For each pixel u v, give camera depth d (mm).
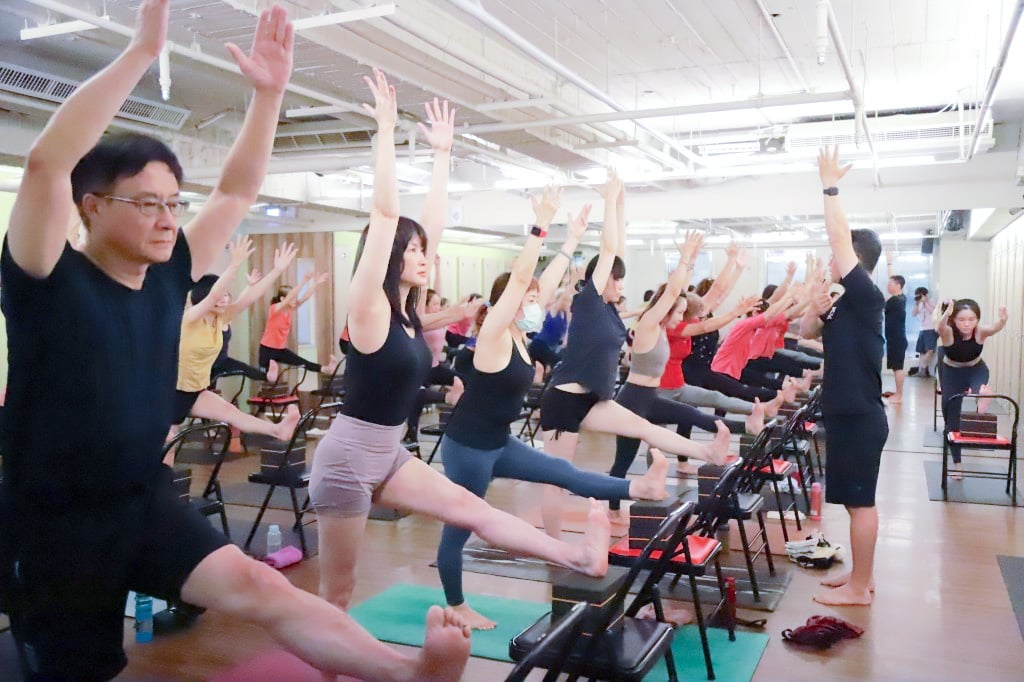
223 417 5516
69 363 1369
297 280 12133
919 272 18344
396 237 2664
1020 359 10875
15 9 4906
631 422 4422
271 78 1628
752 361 8898
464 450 3650
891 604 4312
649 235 15297
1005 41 5371
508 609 4156
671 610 4168
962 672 3523
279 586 1465
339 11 4875
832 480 4285
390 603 4227
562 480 3641
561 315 8539
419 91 6105
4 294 1358
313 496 2707
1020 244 10891
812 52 7934
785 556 5129
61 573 1391
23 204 1276
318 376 10883
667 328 6133
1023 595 4426
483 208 12414
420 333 2771
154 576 1464
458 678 1426
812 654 3711
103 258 1443
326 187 10484
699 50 7871
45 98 6082
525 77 7363
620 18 6984
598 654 2631
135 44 1312
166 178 1434
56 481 1389
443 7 6270
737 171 9258
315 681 3301
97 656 1455
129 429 1428
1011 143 9969
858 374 4137
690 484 6871
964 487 6891
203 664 3494
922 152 9164
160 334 1513
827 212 4184
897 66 8375
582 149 8594
